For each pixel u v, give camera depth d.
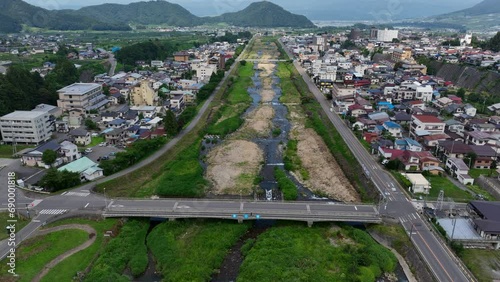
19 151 88.88
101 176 76.69
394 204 65.88
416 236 57.06
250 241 57.56
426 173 77.69
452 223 59.00
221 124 115.38
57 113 114.06
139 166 82.88
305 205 65.75
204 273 50.12
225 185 77.81
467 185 74.00
